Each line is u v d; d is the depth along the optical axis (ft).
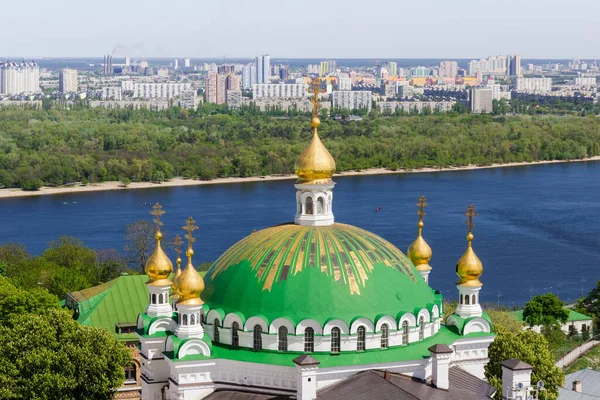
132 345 509.76
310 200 380.99
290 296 352.28
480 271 390.42
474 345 383.04
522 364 342.03
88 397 419.33
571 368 597.93
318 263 358.43
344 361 346.74
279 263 360.07
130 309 531.50
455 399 343.26
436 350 347.56
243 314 354.54
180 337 356.59
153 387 374.84
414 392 340.59
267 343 349.82
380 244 376.48
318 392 342.23
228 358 352.08
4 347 422.41
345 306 351.46
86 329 435.12
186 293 356.38
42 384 409.08
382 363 348.38
